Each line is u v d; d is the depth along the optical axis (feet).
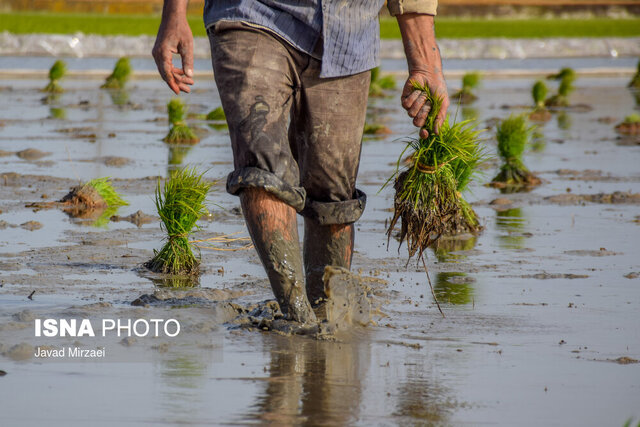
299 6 50.44
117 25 494.18
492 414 38.34
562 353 48.03
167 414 37.50
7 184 111.14
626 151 153.07
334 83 52.26
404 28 55.06
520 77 327.06
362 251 77.56
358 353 47.19
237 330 51.24
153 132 171.83
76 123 181.47
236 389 40.86
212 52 50.93
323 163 53.42
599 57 450.30
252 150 48.37
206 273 68.90
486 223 92.12
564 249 79.10
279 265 50.08
